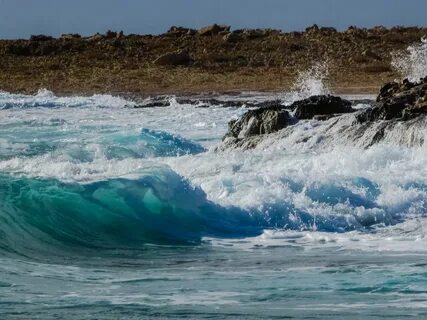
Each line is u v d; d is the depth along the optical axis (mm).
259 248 30906
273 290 23891
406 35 143000
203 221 34031
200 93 103438
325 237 32500
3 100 87562
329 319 20875
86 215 33031
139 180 34438
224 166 42469
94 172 37375
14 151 52156
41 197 32969
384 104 49031
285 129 51344
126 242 32125
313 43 138750
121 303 22188
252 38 143250
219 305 22141
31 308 21531
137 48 138375
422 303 22375
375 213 35531
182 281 25172
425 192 37875
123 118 72938
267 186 36500
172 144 54719
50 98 91562
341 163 41938
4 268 26672
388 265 27031
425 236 32562
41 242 31047
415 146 44344
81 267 27516
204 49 136500
